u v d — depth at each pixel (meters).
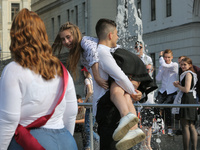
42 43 2.46
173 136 6.89
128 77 3.53
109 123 3.55
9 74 2.34
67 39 3.65
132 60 3.58
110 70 3.44
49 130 2.41
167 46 24.47
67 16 36.28
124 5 17.41
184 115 5.85
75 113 2.68
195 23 22.09
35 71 2.39
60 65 2.54
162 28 24.89
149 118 6.00
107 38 3.63
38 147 2.31
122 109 3.31
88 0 31.33
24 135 2.33
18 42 2.41
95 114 3.66
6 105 2.31
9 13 49.66
